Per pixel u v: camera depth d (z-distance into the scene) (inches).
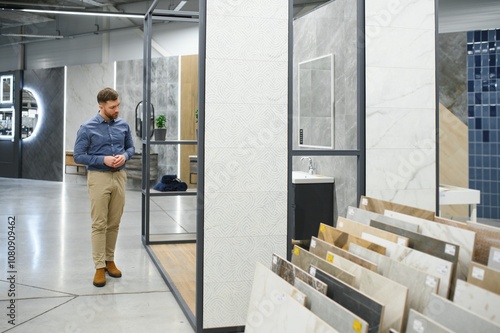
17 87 544.7
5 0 411.2
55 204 365.7
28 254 211.9
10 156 554.9
